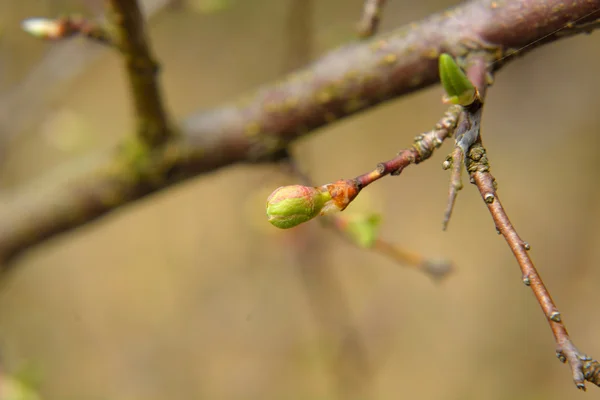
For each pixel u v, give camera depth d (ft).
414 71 1.11
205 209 3.40
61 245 3.32
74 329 3.20
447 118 0.99
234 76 3.28
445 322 3.09
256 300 3.21
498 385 2.96
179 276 3.33
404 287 3.14
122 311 3.28
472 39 1.06
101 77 3.49
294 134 1.19
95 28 1.13
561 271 3.04
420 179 3.26
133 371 3.15
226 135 1.21
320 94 1.16
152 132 1.21
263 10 3.12
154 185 1.25
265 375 3.08
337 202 0.98
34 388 1.36
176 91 3.37
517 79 3.19
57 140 1.85
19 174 3.08
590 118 3.09
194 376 3.14
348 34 1.25
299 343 3.10
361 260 3.16
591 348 2.89
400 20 2.68
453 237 3.18
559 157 3.14
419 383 3.01
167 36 3.33
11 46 2.29
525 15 1.04
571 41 3.03
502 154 3.21
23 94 1.88
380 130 3.37
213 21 3.22
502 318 3.05
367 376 2.22
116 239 3.39
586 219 3.05
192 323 3.23
